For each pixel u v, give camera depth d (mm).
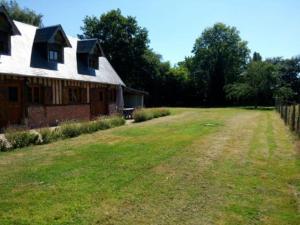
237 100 50281
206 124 18938
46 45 19281
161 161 8906
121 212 5348
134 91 34562
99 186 6633
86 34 45938
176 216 5227
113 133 14820
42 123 18141
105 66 27688
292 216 5273
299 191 6492
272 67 45594
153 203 5742
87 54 23922
